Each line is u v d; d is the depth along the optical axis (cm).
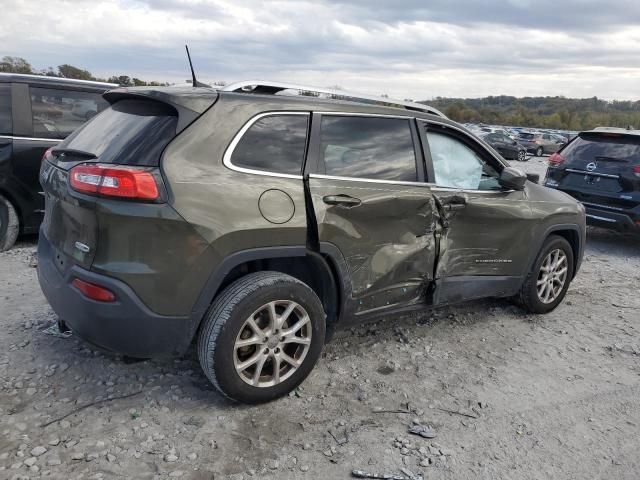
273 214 308
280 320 315
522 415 333
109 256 279
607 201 768
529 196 467
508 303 521
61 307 304
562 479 277
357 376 365
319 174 335
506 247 443
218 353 295
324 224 326
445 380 368
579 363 409
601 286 613
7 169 589
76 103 643
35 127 609
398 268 374
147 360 363
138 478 257
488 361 401
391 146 377
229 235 293
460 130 426
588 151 805
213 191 291
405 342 422
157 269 281
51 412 303
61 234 312
